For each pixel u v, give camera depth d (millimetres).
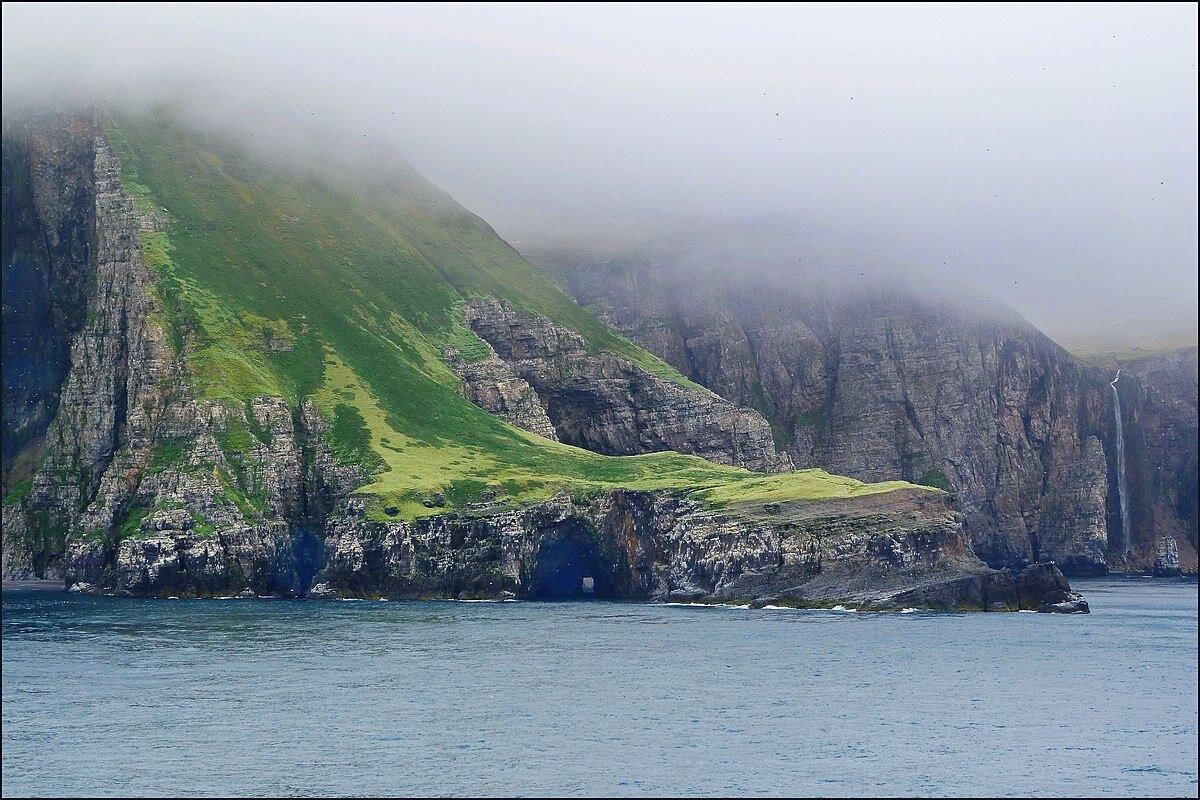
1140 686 148500
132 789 103688
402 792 102875
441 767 109625
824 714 130875
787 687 145000
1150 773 110500
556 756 113188
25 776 107000
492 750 115125
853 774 108875
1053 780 108375
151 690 141500
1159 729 126250
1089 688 146875
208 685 144875
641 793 102875
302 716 128375
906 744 119062
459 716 128625
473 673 153625
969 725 127188
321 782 105375
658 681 148250
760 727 124625
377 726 124062
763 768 110125
